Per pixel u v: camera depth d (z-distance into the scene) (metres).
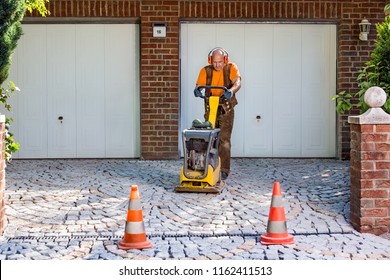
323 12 12.44
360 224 6.86
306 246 6.33
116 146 12.69
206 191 8.84
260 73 12.69
